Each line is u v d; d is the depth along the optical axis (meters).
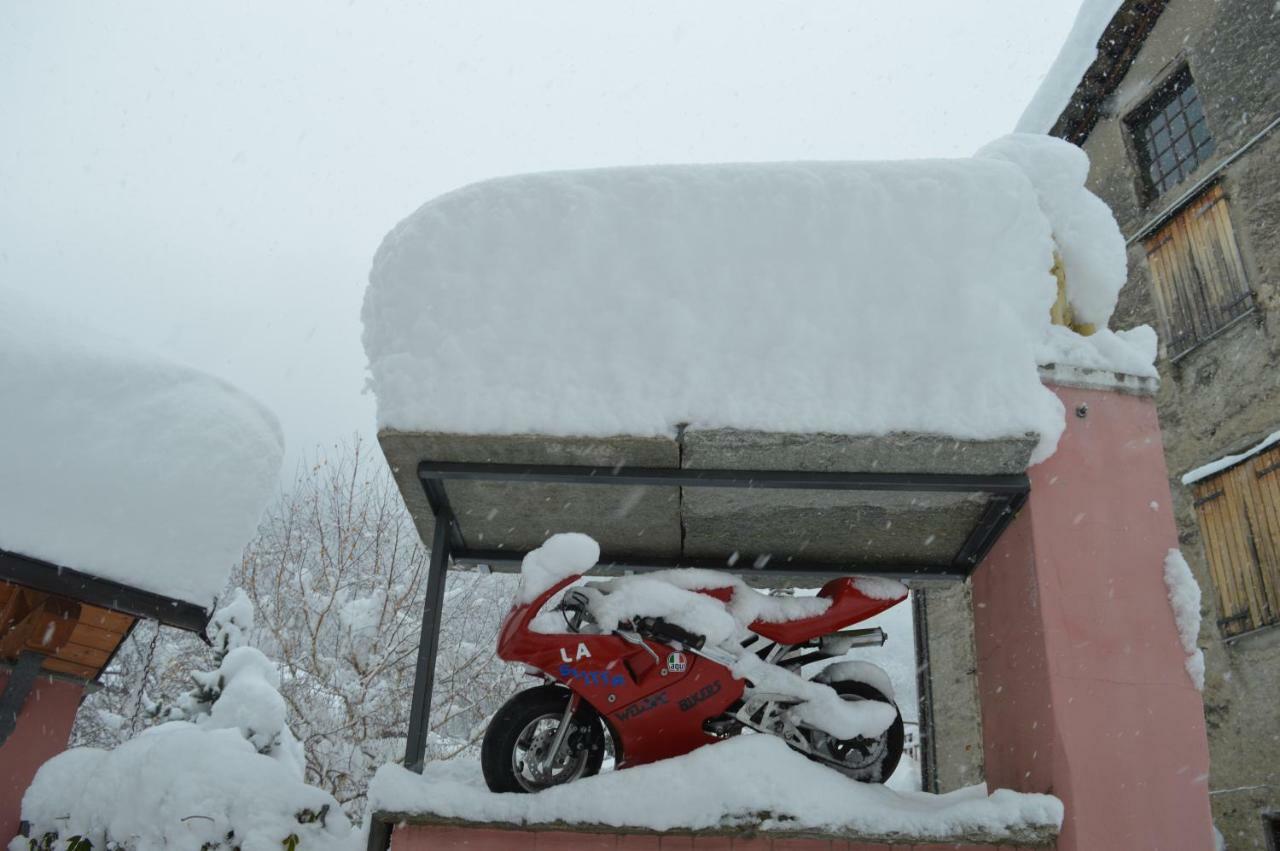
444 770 4.05
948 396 3.10
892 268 3.17
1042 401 3.15
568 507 3.67
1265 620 7.40
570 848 2.95
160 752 3.58
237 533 4.36
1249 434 7.89
